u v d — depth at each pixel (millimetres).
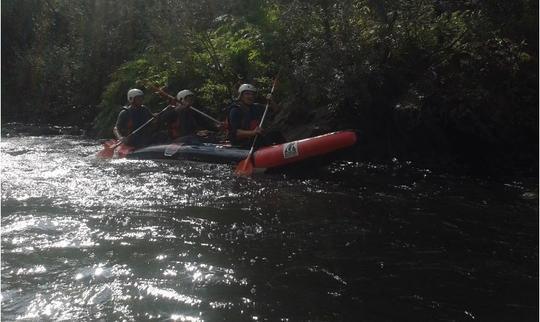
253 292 3967
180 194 6359
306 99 8766
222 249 4723
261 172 7477
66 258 4520
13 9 17391
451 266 4441
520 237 5121
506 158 7809
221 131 9250
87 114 14695
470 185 7059
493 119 7723
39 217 5488
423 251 4742
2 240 4875
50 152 9422
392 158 8195
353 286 4074
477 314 3705
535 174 7719
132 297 3895
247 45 10664
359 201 6164
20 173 7422
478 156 7867
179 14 11047
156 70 11945
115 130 9445
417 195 6488
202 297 3893
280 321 3584
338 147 7328
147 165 7980
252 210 5777
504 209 6000
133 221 5402
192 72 11094
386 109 8258
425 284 4121
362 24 8359
